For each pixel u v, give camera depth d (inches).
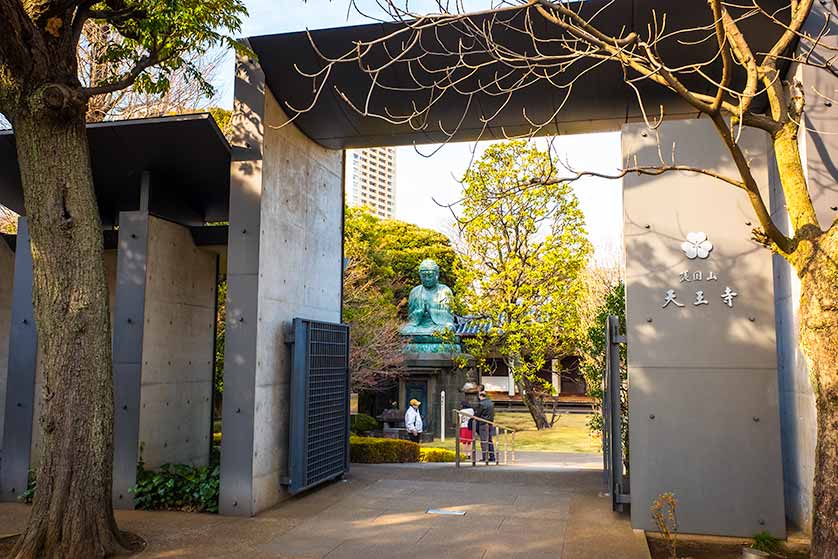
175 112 468.1
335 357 298.8
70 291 191.9
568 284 629.9
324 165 314.2
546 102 248.5
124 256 260.8
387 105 257.1
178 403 283.4
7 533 214.1
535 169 579.2
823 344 149.0
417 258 994.7
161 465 268.4
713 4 140.5
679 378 218.7
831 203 206.4
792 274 230.5
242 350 243.1
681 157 225.8
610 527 220.7
